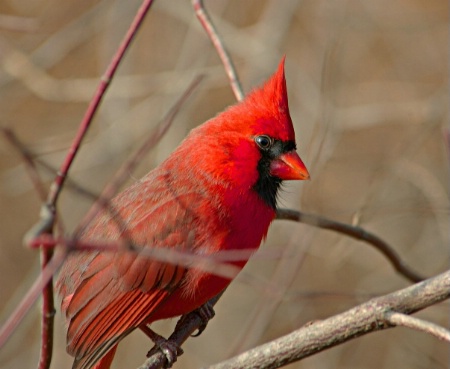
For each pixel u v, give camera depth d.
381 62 12.41
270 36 10.99
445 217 10.80
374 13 11.77
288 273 8.30
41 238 3.81
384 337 11.23
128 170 4.77
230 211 6.32
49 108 12.32
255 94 6.52
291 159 6.41
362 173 11.67
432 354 11.05
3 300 12.05
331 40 10.88
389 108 11.45
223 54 7.18
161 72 11.56
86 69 12.23
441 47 12.33
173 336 6.68
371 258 11.20
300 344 5.35
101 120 11.31
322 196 10.84
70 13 11.51
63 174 4.17
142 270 6.29
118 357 11.05
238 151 6.36
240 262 6.42
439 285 5.16
